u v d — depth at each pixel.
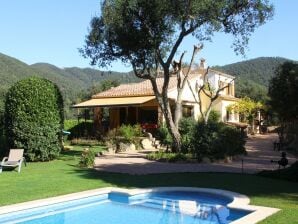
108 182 17.33
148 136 38.91
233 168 22.52
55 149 26.12
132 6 25.78
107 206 14.34
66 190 15.31
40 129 25.09
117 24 26.83
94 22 29.59
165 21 27.25
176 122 29.50
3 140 26.50
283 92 39.88
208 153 26.25
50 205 13.36
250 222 10.47
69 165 23.67
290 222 10.48
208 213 13.38
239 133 29.23
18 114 24.80
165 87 28.52
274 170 19.67
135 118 46.91
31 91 25.00
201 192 15.59
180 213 13.44
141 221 12.52
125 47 27.67
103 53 29.73
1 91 44.56
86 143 41.50
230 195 14.49
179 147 28.34
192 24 26.88
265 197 14.10
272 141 50.03
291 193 14.87
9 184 16.66
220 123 28.44
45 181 17.48
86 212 13.55
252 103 63.94
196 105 50.19
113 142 34.81
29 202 13.07
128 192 15.09
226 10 27.28
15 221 12.23
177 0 25.52
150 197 15.52
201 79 52.44
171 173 20.31
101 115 48.56
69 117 77.81
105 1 26.94
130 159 27.31
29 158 25.06
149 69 29.11
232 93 65.06
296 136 36.69
